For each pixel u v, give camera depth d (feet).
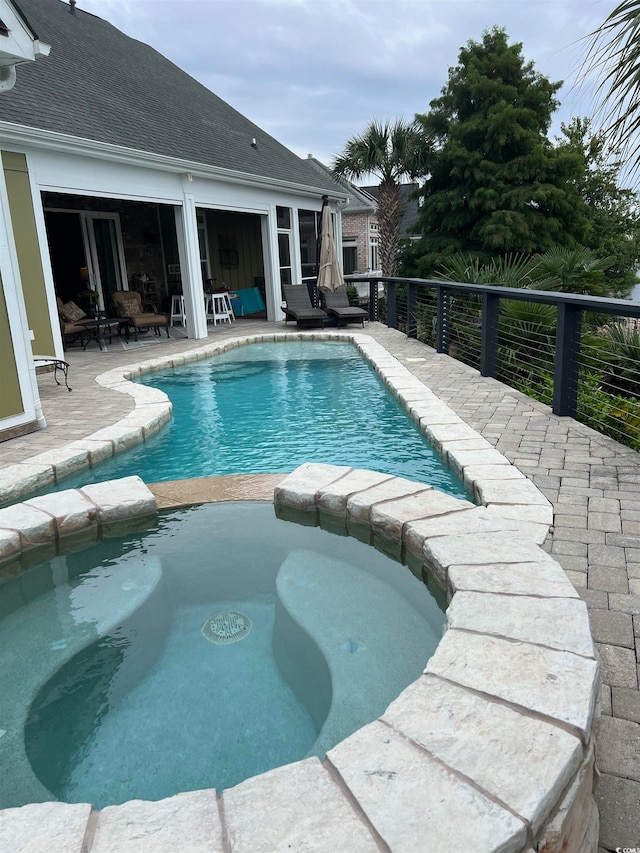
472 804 4.57
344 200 59.93
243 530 12.34
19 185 26.20
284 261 51.70
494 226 55.16
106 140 30.22
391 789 4.77
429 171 58.75
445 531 9.81
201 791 5.01
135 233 48.06
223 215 55.42
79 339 38.81
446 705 5.64
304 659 8.50
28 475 14.11
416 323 37.14
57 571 11.11
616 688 6.80
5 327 17.01
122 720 7.41
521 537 9.52
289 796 4.82
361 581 10.23
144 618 9.56
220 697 7.85
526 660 6.26
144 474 16.02
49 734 7.20
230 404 23.66
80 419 19.25
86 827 4.71
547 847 4.66
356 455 17.12
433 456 16.57
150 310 49.78
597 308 15.19
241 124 57.36
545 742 5.13
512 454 14.71
